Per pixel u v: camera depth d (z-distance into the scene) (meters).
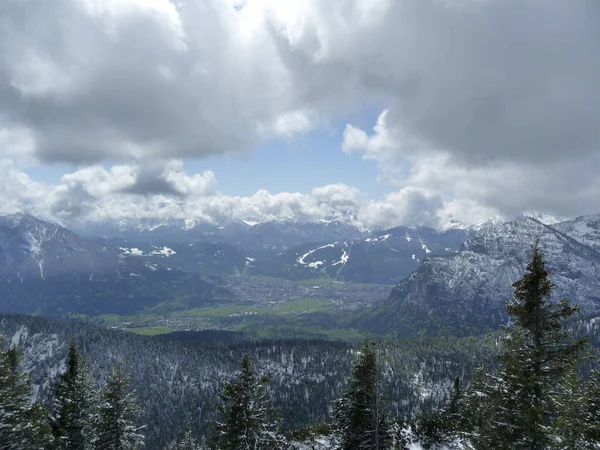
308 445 60.94
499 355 27.89
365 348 43.62
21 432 35.03
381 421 42.47
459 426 58.62
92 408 52.06
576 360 24.53
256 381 41.84
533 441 24.70
